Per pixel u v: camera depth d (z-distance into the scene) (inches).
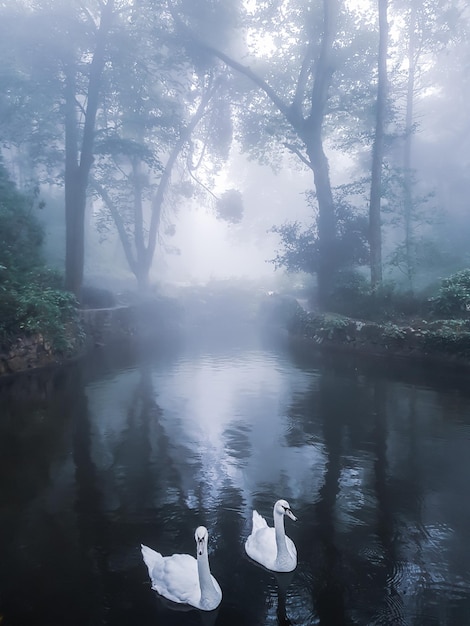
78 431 378.6
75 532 230.1
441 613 172.7
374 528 232.5
